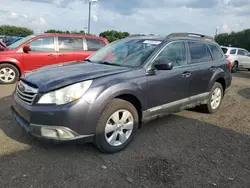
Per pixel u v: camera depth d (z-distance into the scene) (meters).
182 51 4.50
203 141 3.99
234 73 15.05
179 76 4.23
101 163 3.16
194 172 3.06
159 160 3.30
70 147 3.51
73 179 2.80
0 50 7.97
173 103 4.24
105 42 9.05
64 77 3.16
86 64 4.04
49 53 8.03
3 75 7.79
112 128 3.36
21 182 2.69
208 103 5.24
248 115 5.57
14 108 3.47
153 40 4.30
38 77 3.30
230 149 3.75
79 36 8.58
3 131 3.91
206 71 4.91
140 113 3.73
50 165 3.04
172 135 4.17
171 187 2.75
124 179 2.85
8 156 3.19
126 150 3.54
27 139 3.67
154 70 3.81
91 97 3.04
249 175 3.07
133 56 4.05
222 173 3.08
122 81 3.36
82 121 3.01
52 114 2.91
